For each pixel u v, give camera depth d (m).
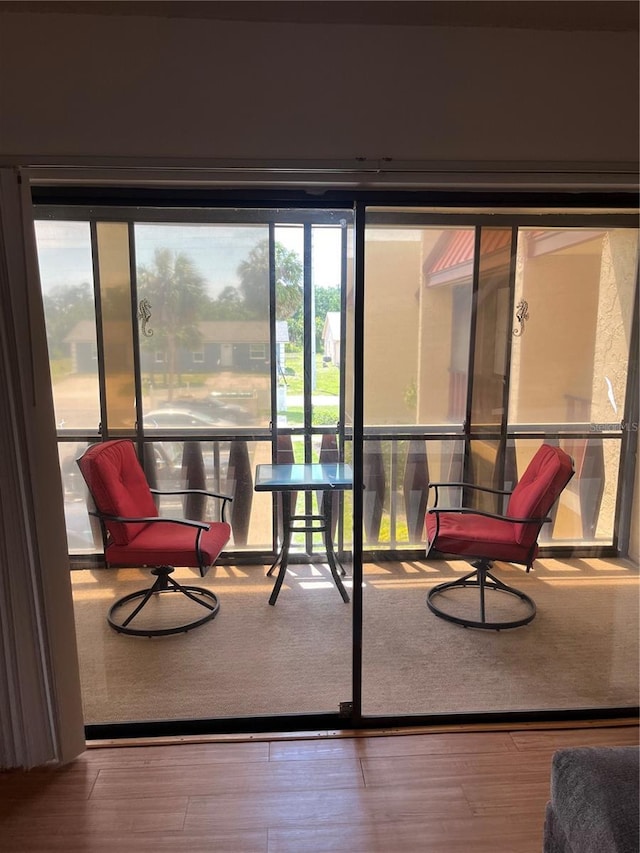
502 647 2.83
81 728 2.10
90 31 1.78
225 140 1.86
